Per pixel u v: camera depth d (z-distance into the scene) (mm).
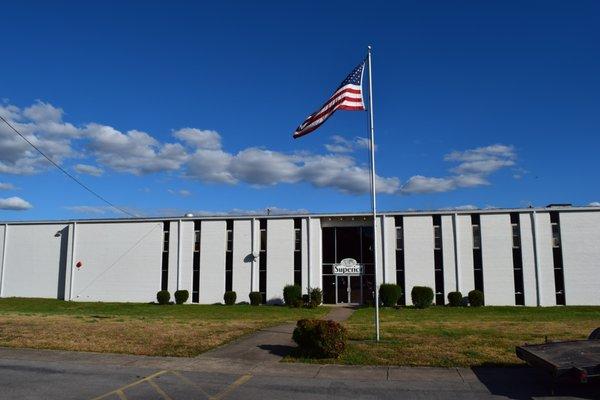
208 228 38750
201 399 8898
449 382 10109
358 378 10469
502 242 34750
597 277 33375
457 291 34438
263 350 13586
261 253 37906
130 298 39125
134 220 39844
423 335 16172
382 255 36219
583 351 9258
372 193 15734
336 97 16094
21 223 41812
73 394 9148
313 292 34594
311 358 12375
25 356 12695
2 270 41688
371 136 15781
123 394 9188
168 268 38875
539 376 10539
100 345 14070
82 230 40594
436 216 35969
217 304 37219
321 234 37406
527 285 34000
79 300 39625
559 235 34156
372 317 26281
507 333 16844
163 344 14258
